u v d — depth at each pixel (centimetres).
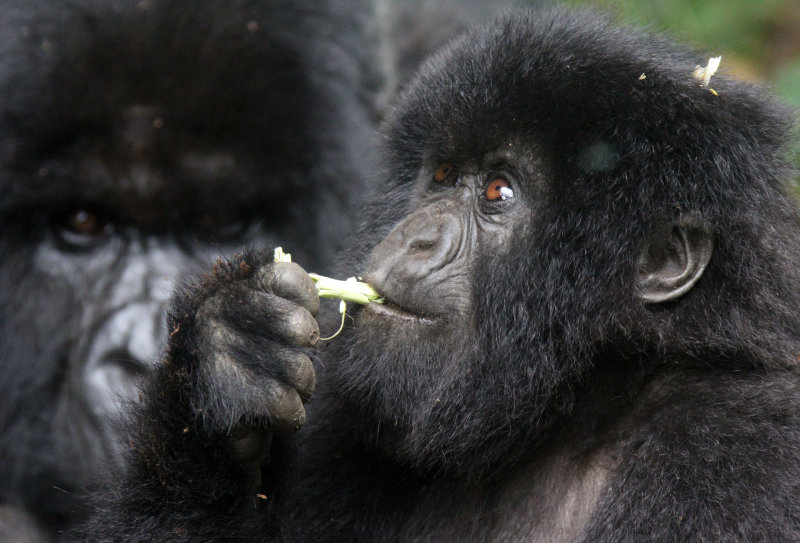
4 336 1154
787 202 849
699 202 791
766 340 791
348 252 978
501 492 853
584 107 809
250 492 797
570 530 820
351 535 876
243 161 1149
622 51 827
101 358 1084
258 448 777
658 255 806
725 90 838
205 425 752
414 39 1680
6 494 1172
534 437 835
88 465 1072
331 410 885
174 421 780
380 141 1012
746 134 825
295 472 872
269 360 738
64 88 1085
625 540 755
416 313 828
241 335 748
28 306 1142
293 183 1175
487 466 841
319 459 888
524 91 823
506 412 824
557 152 815
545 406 823
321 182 1202
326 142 1205
